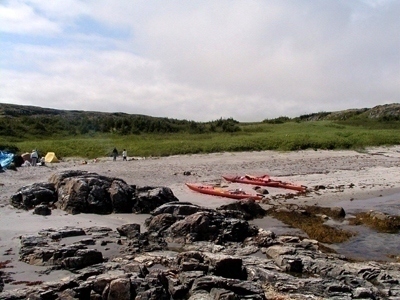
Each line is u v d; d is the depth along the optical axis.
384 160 47.66
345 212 24.78
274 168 41.12
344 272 14.16
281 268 14.87
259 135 70.94
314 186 32.44
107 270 13.28
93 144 58.75
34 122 80.19
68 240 16.70
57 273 13.55
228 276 13.78
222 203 25.78
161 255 15.49
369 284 13.53
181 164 43.50
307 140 61.50
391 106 125.50
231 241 18.00
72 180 23.19
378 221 22.30
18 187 29.11
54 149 53.41
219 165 42.81
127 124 83.44
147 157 50.81
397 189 31.84
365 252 17.75
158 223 18.92
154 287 11.92
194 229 17.95
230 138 66.50
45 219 20.69
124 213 22.86
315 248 17.61
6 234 17.92
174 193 28.56
